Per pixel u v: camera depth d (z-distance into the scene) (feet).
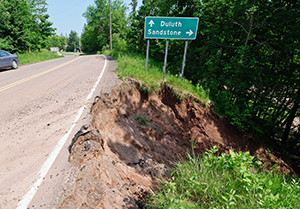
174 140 23.71
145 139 18.85
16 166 8.51
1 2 72.02
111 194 8.07
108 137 14.47
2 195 6.82
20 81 26.16
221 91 31.65
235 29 31.45
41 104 16.58
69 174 8.09
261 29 29.58
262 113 41.19
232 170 9.48
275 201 7.51
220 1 29.53
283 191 8.82
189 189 8.50
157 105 25.40
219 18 30.76
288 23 27.04
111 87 20.31
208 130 27.53
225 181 9.01
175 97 27.58
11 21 74.69
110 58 59.36
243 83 28.76
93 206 6.95
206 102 28.58
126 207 7.79
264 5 27.45
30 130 11.85
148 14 60.85
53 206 6.46
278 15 26.86
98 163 9.48
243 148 29.22
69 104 16.06
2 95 19.36
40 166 8.52
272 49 29.30
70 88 21.59
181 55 47.24
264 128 36.01
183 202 7.63
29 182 7.53
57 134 11.28
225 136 28.60
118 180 9.71
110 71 31.30
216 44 34.14
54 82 25.34
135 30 69.67
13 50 76.84
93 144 10.38
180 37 27.63
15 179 7.69
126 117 19.71
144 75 26.43
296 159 37.24
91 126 11.68
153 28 27.48
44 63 51.90
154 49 52.65
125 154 14.35
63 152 9.62
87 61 52.80
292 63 28.43
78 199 6.95
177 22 27.04
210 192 8.39
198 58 40.27
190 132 26.63
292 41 27.91
